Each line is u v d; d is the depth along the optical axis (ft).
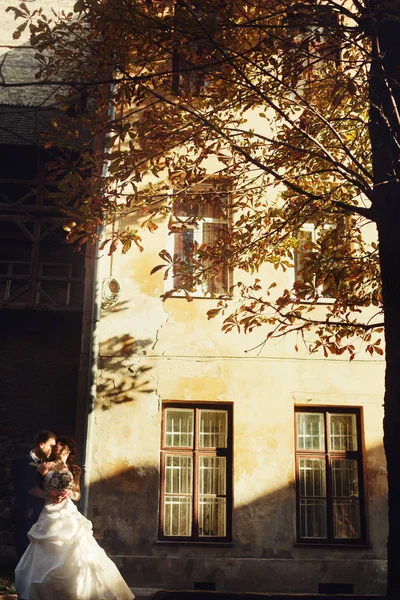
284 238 30.45
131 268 42.96
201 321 42.68
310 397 42.19
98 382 41.22
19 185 52.85
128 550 39.17
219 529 40.40
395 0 21.94
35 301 50.88
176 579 38.96
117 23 24.79
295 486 40.93
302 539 40.57
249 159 24.52
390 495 20.85
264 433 41.39
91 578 22.63
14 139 50.01
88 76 26.43
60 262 53.62
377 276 30.09
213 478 41.09
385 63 23.65
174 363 41.91
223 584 39.09
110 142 25.20
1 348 50.96
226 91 27.40
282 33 24.57
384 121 23.68
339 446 42.22
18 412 49.80
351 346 30.04
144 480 40.09
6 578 38.11
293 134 29.22
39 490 23.31
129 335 42.04
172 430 41.50
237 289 43.16
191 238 43.73
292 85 25.52
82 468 39.86
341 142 24.84
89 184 26.00
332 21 25.11
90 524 23.66
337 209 30.14
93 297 42.29
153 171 26.50
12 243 54.24
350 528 41.06
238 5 24.64
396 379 21.35
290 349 42.70
